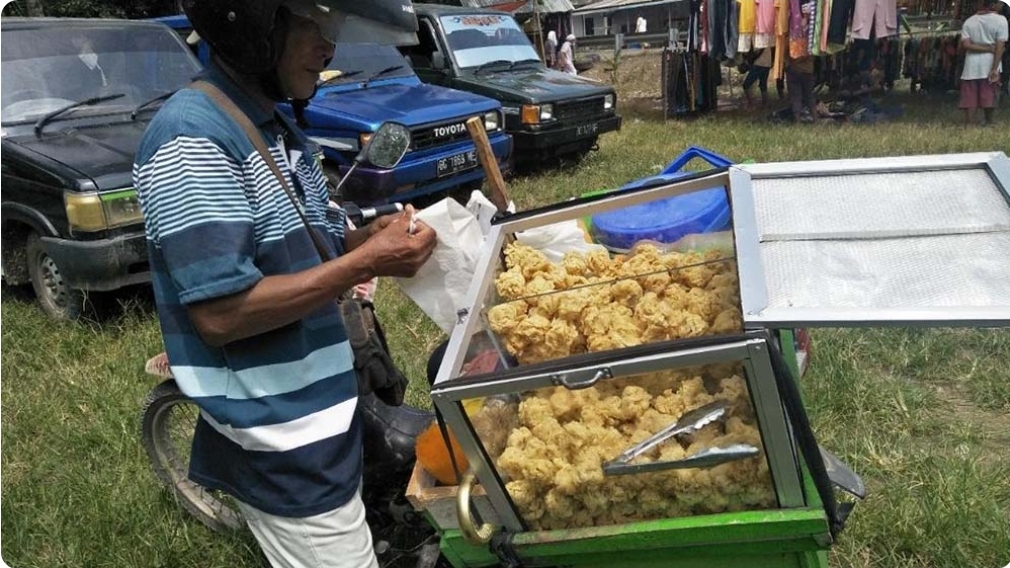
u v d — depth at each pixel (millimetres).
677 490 1582
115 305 4832
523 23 19375
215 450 1910
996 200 1559
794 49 11055
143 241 4410
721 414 1483
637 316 1786
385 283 4988
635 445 1538
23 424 3596
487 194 7332
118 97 5086
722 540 1592
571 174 8094
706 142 9523
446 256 1867
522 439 1619
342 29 1680
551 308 1788
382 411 2326
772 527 1539
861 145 8602
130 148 4629
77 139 4699
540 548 1704
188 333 1710
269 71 1691
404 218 1826
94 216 4266
